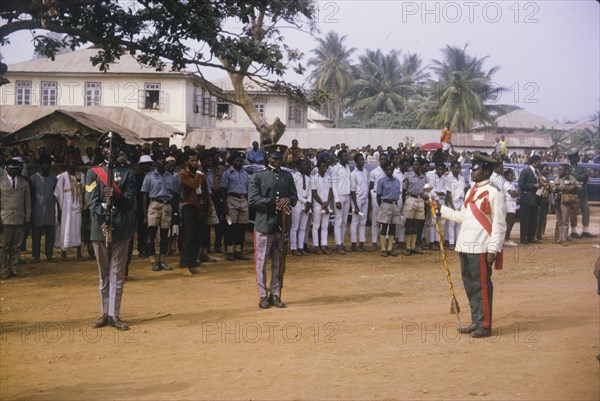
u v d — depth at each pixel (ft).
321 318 29.32
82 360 23.73
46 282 39.37
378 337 25.73
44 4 38.70
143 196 42.83
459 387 19.74
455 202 53.72
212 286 37.96
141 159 44.80
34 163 62.03
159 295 35.40
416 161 50.14
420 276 41.39
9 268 40.83
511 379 20.49
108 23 46.47
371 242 58.34
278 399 18.98
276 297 32.32
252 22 52.95
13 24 40.93
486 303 25.67
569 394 19.07
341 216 51.55
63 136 78.28
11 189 40.57
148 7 46.98
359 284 38.60
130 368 22.63
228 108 146.51
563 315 29.58
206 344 25.35
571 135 206.18
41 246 53.52
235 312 31.04
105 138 28.43
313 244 51.96
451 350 23.85
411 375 20.98
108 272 28.55
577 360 22.49
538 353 23.40
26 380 21.57
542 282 38.81
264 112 143.54
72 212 46.29
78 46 47.67
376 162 80.53
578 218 79.30
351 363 22.39
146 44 47.11
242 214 47.09
